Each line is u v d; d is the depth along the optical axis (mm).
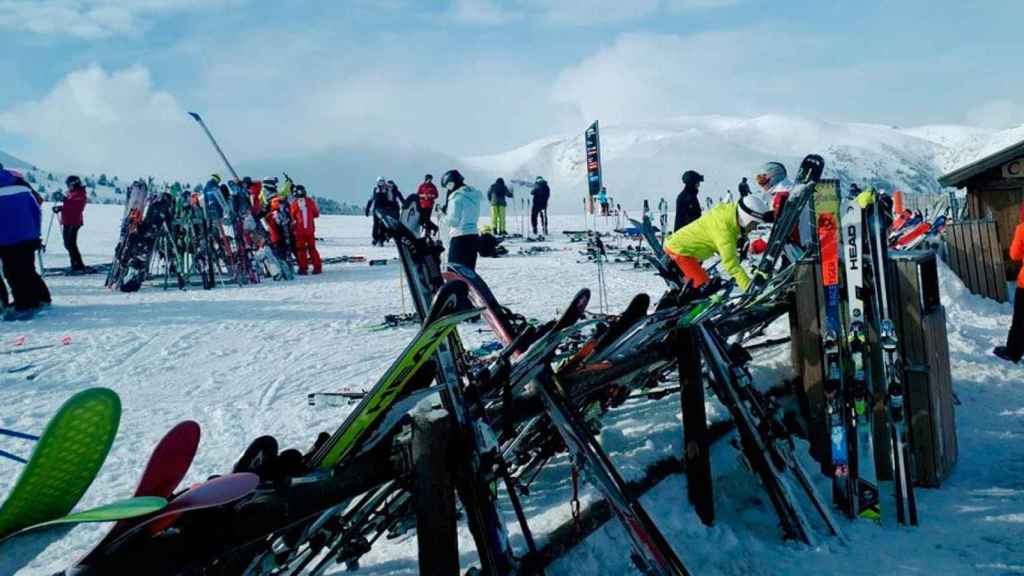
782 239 4801
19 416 5094
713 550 3291
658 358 3562
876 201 3965
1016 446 4832
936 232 12180
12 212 9117
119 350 7227
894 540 3615
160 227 12078
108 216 30078
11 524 1382
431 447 2053
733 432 4203
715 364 3744
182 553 1604
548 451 3361
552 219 33312
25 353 7094
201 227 12258
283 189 15383
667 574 2691
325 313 9367
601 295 9773
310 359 6734
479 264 15305
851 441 3877
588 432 2842
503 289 11258
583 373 3111
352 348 7211
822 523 3717
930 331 4219
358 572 2855
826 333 4000
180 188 12555
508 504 3277
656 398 4570
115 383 5938
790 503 3576
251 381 5949
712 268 7145
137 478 3838
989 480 4316
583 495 3219
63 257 17031
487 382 2586
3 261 9234
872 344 4082
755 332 5520
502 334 3189
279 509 1798
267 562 2102
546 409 2896
